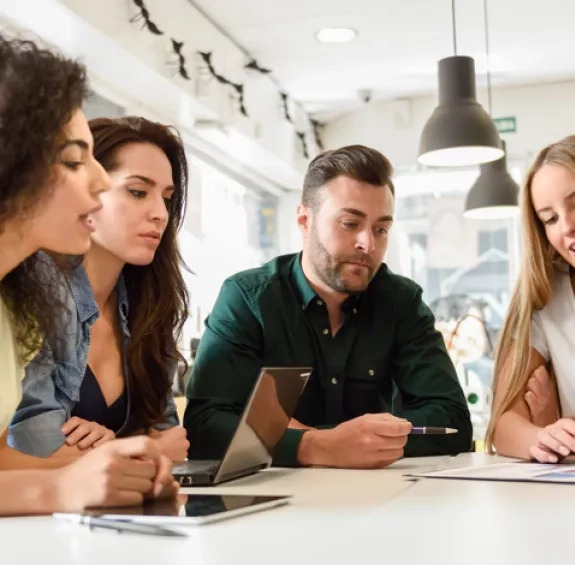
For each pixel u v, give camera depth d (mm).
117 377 1587
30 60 957
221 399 1719
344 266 1793
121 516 850
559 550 691
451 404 1795
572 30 4270
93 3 2820
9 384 1111
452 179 5645
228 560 667
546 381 1746
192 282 4219
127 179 1500
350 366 1864
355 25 4094
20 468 1169
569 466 1359
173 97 3668
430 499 1014
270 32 4145
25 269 1161
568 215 1690
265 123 4664
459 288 5684
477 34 4281
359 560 659
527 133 5297
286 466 1525
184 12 3639
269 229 5688
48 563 673
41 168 947
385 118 5500
